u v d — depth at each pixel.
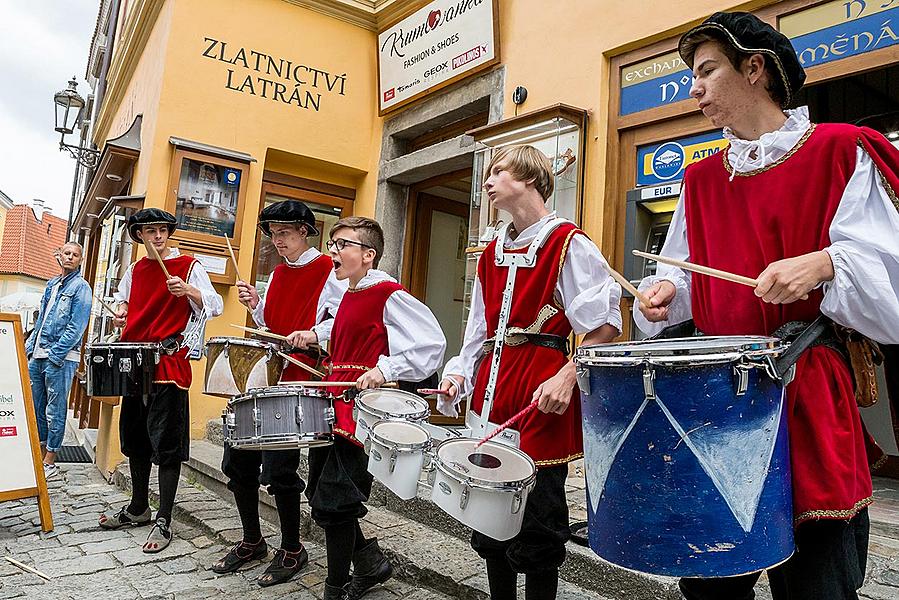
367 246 2.92
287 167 6.52
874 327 1.31
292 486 3.14
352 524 2.72
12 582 3.12
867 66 3.34
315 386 2.83
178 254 4.01
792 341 1.38
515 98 5.07
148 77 6.45
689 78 4.07
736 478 1.23
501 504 1.74
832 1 3.47
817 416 1.33
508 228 2.21
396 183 6.64
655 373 1.25
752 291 1.50
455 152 5.74
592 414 1.41
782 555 1.26
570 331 2.06
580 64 4.66
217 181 5.88
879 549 2.57
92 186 7.38
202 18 5.92
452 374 2.23
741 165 1.57
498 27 5.31
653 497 1.26
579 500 3.38
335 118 6.60
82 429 7.58
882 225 1.34
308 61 6.45
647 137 4.28
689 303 1.78
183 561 3.44
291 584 3.10
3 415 4.01
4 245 32.34
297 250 3.54
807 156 1.46
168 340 3.71
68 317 5.58
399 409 2.43
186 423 3.75
